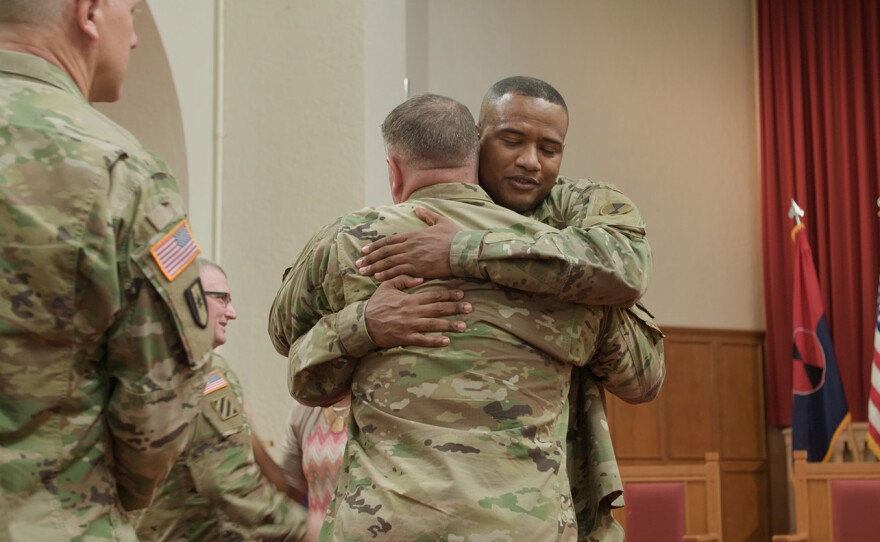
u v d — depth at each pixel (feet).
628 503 17.51
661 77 29.78
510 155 7.07
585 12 29.14
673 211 29.40
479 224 6.38
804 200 28.99
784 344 28.86
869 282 27.86
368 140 17.12
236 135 17.38
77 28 5.24
